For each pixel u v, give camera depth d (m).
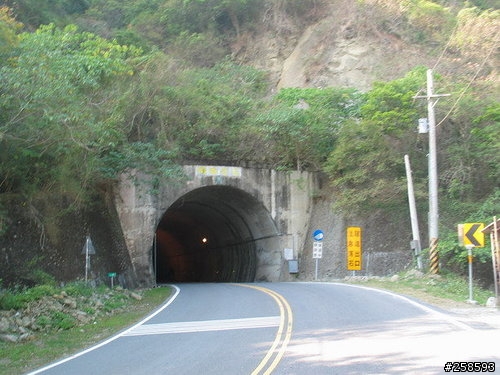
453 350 8.23
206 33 45.53
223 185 29.66
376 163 27.62
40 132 15.53
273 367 7.57
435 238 22.59
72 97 16.36
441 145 28.39
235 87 38.78
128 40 38.53
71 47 24.25
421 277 22.08
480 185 27.23
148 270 26.89
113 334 12.05
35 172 18.56
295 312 13.16
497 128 25.70
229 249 39.47
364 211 28.34
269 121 30.14
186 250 48.25
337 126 30.91
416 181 27.36
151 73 28.19
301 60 43.38
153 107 27.81
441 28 41.44
